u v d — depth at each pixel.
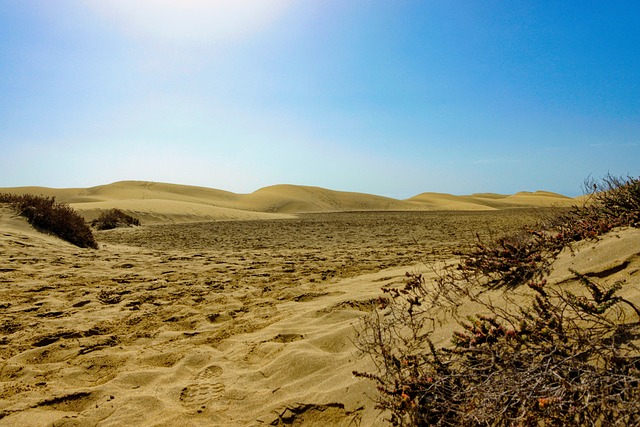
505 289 3.08
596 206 4.18
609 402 1.64
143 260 9.41
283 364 3.16
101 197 71.75
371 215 53.03
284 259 9.62
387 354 2.70
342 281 6.43
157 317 4.76
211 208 46.06
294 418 2.47
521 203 115.94
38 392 2.94
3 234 10.18
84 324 4.45
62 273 7.19
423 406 2.12
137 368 3.35
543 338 2.17
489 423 1.85
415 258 8.93
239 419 2.54
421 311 3.30
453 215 47.25
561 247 3.42
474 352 2.35
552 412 1.69
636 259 2.61
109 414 2.64
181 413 2.62
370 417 2.28
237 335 4.07
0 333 4.16
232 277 7.20
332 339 3.52
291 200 89.12
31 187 89.81
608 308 2.23
